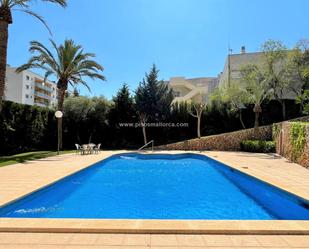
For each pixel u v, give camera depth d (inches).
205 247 132.1
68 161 483.8
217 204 267.4
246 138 769.6
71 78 772.0
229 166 429.1
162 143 896.9
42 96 2381.9
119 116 893.2
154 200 282.2
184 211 243.0
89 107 892.6
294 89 911.7
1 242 136.7
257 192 314.5
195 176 434.0
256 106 750.5
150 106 895.1
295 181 295.9
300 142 444.5
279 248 132.3
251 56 1114.1
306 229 151.5
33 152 684.7
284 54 871.7
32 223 157.5
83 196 299.7
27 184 274.2
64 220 163.8
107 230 149.9
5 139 587.8
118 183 374.3
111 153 659.4
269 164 451.5
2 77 465.7
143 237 143.8
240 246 133.7
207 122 896.9
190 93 1237.7
